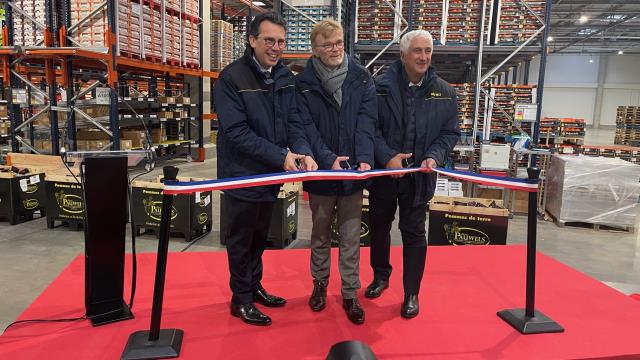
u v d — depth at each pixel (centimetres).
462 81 1237
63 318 250
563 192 590
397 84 255
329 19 234
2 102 976
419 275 261
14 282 377
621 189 575
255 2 1365
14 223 537
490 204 460
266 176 215
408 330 245
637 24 2338
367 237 455
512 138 687
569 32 2559
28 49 640
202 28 1034
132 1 745
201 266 330
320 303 262
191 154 1147
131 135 846
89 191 232
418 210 255
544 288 307
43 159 637
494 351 228
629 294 379
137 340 220
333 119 245
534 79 3159
